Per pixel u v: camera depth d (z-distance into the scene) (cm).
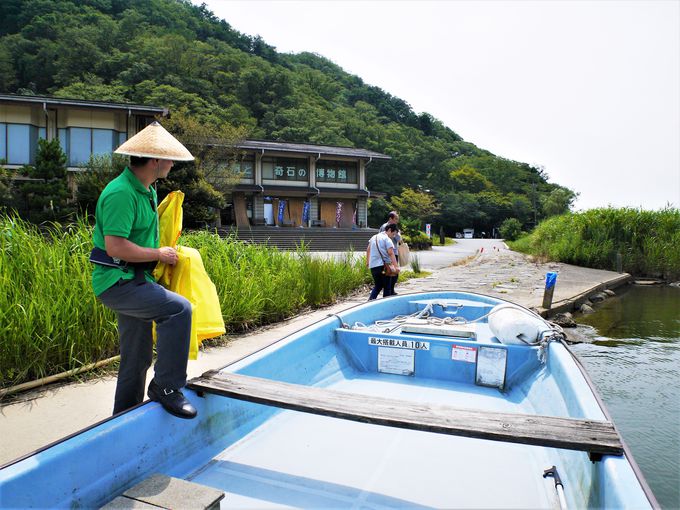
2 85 5519
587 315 1084
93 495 197
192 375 488
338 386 382
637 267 1864
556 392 310
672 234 1931
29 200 1819
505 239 5475
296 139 5653
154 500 181
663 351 776
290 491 233
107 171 2031
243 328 702
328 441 289
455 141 10319
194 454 255
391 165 6806
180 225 294
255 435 296
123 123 2573
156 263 265
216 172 2825
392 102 9806
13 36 6225
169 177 2295
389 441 289
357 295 1070
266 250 972
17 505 168
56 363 477
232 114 5144
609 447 192
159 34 7238
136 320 275
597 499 190
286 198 3606
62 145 2483
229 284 708
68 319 480
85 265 532
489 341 443
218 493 187
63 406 404
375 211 5781
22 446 332
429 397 358
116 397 288
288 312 810
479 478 247
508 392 372
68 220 1778
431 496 230
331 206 3728
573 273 1662
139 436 222
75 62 5706
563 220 2383
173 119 2739
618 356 747
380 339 418
